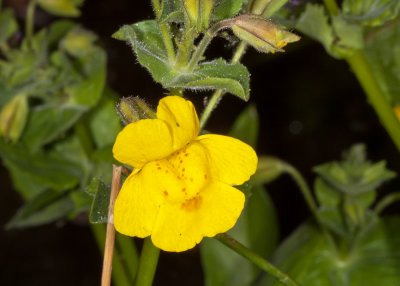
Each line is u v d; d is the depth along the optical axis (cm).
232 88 27
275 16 34
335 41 35
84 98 38
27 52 37
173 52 28
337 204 38
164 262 50
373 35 39
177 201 26
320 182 39
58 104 38
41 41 37
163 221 27
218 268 42
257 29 27
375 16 34
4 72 37
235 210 27
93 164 38
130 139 26
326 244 39
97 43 50
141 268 30
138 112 27
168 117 26
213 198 27
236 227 42
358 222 37
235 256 42
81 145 39
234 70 28
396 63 40
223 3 28
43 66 37
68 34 37
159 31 29
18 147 38
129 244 37
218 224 26
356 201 37
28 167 38
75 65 38
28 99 39
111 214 29
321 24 34
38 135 38
